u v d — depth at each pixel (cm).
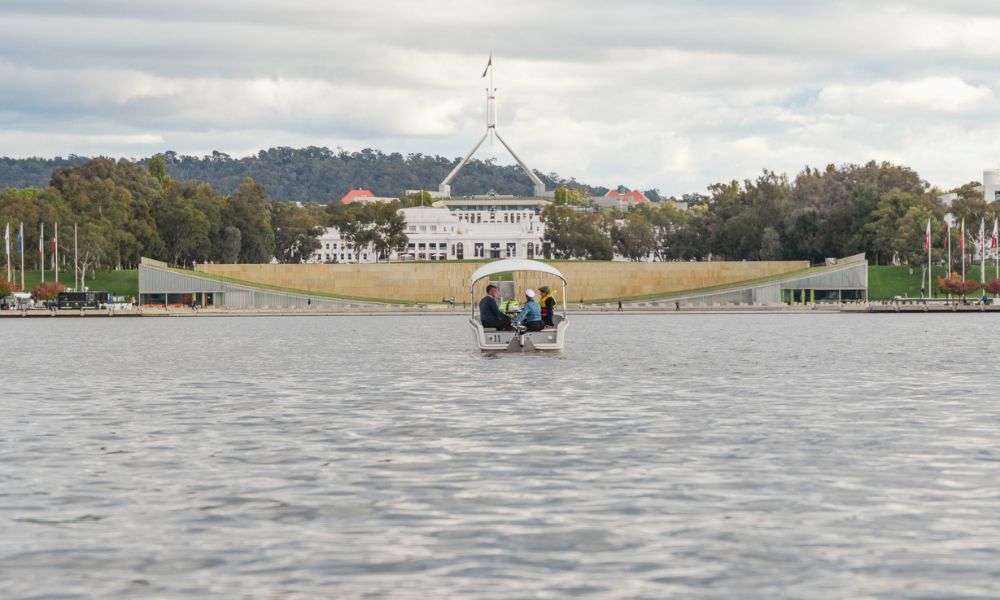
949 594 1839
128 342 10531
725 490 2645
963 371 6303
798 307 19788
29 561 2050
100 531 2264
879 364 6919
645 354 7994
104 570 1995
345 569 1995
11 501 2542
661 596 1836
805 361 7219
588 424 3869
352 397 4888
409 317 18700
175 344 10081
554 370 6397
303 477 2833
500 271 7425
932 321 15088
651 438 3509
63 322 16800
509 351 7438
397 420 4003
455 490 2658
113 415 4238
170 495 2608
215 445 3391
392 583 1911
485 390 5159
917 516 2362
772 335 11194
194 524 2319
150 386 5591
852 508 2441
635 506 2472
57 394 5169
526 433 3634
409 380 5778
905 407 4388
